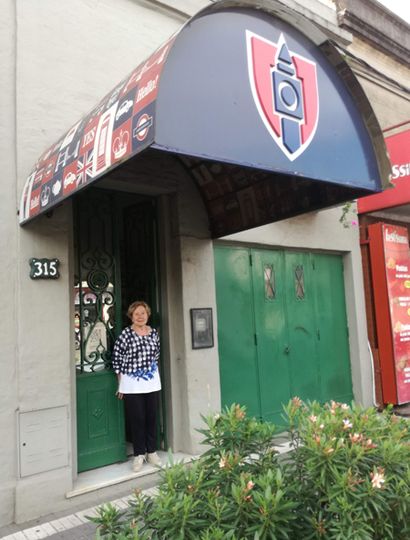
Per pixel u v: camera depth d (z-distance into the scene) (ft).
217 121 9.36
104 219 15.85
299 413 7.80
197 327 16.47
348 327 23.18
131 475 14.15
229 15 9.99
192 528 5.97
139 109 8.66
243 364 18.43
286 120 10.78
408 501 6.37
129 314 15.10
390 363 22.53
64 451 12.86
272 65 10.69
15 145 13.09
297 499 6.54
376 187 12.66
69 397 13.12
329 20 23.63
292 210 14.44
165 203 16.78
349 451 6.57
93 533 11.39
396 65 27.81
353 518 6.01
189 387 16.08
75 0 14.71
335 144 11.84
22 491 12.07
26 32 13.60
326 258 22.66
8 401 12.19
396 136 21.80
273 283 20.04
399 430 7.74
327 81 11.95
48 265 13.01
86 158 10.03
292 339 20.42
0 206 12.64
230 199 16.17
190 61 9.03
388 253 23.12
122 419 15.40
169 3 16.80
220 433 7.52
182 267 16.31
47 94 13.82
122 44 15.70
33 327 12.69
